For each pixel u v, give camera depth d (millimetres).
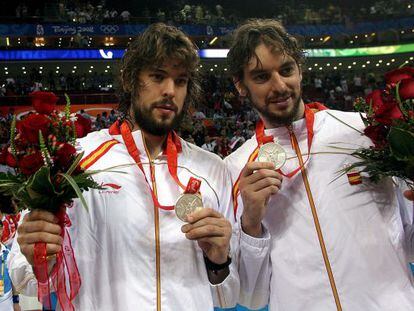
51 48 25672
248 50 2609
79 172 2096
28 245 2018
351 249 2494
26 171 1979
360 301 2432
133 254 2305
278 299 2609
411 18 28922
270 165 2441
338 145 2707
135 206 2377
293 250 2596
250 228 2539
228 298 2475
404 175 2301
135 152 2488
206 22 28188
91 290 2273
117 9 30625
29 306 4812
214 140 14898
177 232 2375
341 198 2584
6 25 25656
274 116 2643
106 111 21312
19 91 23062
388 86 2396
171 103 2438
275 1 32188
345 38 29547
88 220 2344
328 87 26516
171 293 2283
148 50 2412
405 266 2521
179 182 2436
